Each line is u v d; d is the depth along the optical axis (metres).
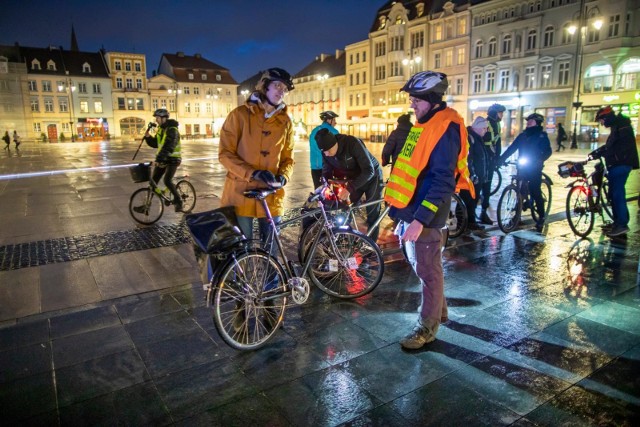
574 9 34.91
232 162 3.71
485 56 41.69
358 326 3.88
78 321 4.04
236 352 3.48
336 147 5.00
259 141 3.79
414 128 3.39
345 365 3.28
